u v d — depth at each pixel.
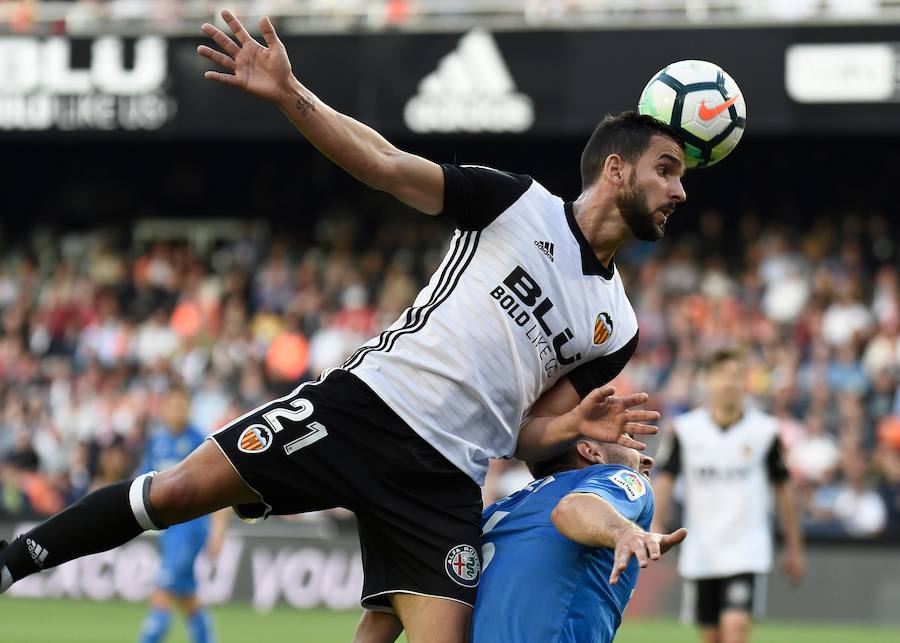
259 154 79.62
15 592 54.88
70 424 61.47
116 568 53.69
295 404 17.58
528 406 17.98
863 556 47.28
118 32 63.31
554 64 60.53
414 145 76.56
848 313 61.06
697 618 32.69
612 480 16.36
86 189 80.81
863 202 73.88
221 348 64.38
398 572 17.72
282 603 51.25
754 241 70.44
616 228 17.73
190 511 17.45
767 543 32.22
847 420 53.66
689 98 17.77
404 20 61.94
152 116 63.19
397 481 17.52
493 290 17.47
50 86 63.59
